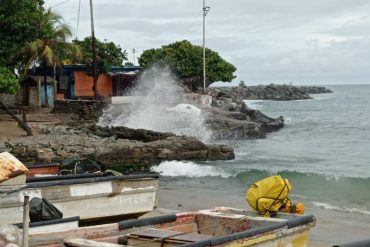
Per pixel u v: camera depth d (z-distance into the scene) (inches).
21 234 277.9
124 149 1003.9
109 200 454.9
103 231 319.6
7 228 273.9
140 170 936.3
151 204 481.7
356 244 232.5
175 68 2687.0
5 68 1135.0
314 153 1322.6
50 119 1432.1
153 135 1159.6
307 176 885.8
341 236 505.4
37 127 1234.0
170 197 700.7
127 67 2133.4
